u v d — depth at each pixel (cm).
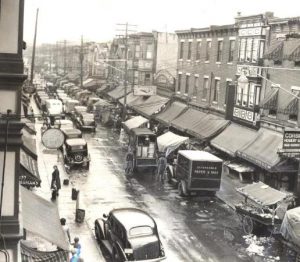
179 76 5172
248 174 3500
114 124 6009
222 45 4172
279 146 3066
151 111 5278
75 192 2742
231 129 3834
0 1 888
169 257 1997
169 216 2595
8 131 925
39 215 1316
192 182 2923
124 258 1819
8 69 906
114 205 2719
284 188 3122
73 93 9031
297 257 1967
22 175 2056
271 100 3234
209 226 2458
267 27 3422
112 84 8006
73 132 4106
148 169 3778
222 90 4166
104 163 3897
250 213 2303
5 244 955
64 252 1230
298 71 3044
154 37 6462
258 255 2075
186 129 4325
